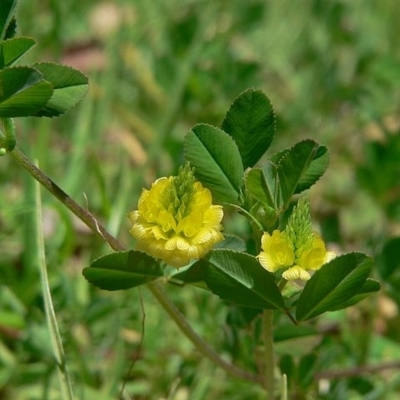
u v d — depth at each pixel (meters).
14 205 0.21
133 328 0.19
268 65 0.31
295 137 0.28
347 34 0.31
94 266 0.12
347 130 0.28
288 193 0.12
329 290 0.12
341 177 0.27
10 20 0.12
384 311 0.21
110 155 0.26
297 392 0.16
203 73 0.26
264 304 0.12
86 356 0.19
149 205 0.11
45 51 0.28
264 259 0.11
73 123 0.26
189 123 0.26
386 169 0.23
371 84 0.29
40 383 0.18
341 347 0.18
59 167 0.25
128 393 0.18
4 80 0.11
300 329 0.15
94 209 0.23
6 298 0.19
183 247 0.11
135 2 0.31
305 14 0.34
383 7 0.35
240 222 0.21
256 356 0.15
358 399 0.18
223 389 0.18
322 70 0.30
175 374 0.18
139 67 0.28
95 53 0.30
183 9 0.31
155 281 0.13
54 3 0.28
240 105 0.13
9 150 0.12
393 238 0.17
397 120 0.28
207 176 0.12
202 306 0.19
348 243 0.24
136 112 0.28
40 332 0.18
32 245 0.20
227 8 0.31
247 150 0.13
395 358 0.19
